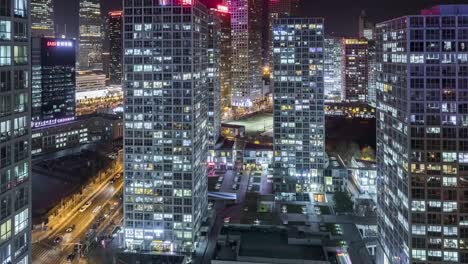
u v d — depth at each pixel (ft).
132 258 592.60
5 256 315.58
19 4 325.83
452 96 511.40
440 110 512.63
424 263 522.06
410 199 520.83
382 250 634.43
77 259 641.40
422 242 520.42
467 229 513.45
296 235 592.19
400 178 550.36
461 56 509.76
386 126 609.83
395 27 561.84
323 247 552.00
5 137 313.53
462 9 521.24
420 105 517.55
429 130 515.91
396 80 561.43
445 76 511.81
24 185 336.70
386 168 612.70
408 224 523.70
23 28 330.75
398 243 561.02
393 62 572.51
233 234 596.29
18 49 325.83
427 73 515.09
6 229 316.19
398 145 556.51
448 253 518.37
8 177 317.22
